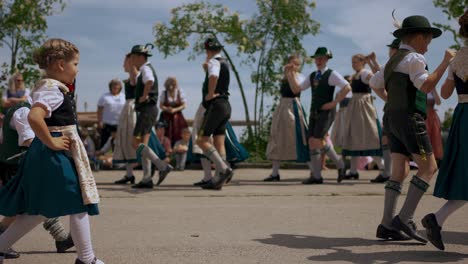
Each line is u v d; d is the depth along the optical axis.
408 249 3.96
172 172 10.74
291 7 13.96
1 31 12.29
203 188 7.58
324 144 8.38
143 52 7.71
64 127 3.26
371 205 6.05
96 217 5.27
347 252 3.86
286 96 8.85
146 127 7.69
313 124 8.40
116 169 11.41
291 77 8.70
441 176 3.92
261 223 4.96
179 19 14.04
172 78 11.58
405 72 4.15
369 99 8.84
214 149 7.50
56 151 3.23
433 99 9.40
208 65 7.67
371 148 8.74
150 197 6.75
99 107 11.43
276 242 4.16
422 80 3.98
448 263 3.56
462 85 3.86
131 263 3.53
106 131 11.42
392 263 3.56
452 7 11.23
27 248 4.00
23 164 3.30
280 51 14.01
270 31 14.09
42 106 3.16
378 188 7.60
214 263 3.53
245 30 14.26
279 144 8.85
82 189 3.22
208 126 7.57
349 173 9.34
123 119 8.21
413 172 10.41
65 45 3.34
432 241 3.83
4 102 7.48
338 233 4.52
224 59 7.81
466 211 5.59
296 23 14.02
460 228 4.71
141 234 4.46
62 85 3.28
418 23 4.18
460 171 3.82
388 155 8.46
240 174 10.34
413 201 4.11
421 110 4.17
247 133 13.92
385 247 4.02
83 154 3.29
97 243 4.12
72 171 3.23
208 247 3.98
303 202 6.29
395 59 4.22
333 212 5.57
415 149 4.12
